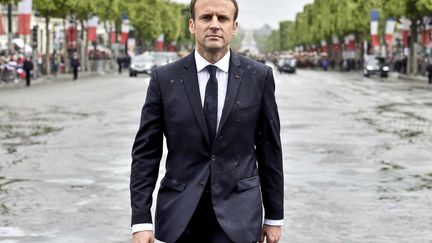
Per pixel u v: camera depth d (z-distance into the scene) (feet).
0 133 69.62
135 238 16.37
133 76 228.22
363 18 331.36
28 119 83.61
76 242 30.63
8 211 36.19
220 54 16.42
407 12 227.81
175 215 16.17
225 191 16.26
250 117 16.40
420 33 255.50
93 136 66.90
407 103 113.50
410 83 193.47
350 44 367.25
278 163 16.85
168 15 448.65
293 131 71.87
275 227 16.98
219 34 16.14
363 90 153.79
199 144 16.29
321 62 437.58
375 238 31.63
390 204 38.40
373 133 70.85
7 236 31.45
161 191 16.62
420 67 260.21
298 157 54.34
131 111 94.48
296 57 450.30
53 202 38.32
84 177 45.65
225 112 16.22
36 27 254.47
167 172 16.62
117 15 295.69
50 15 213.05
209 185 16.31
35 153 56.18
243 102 16.33
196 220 16.40
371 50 369.71
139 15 370.32
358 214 36.04
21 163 51.29
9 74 171.22
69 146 60.03
